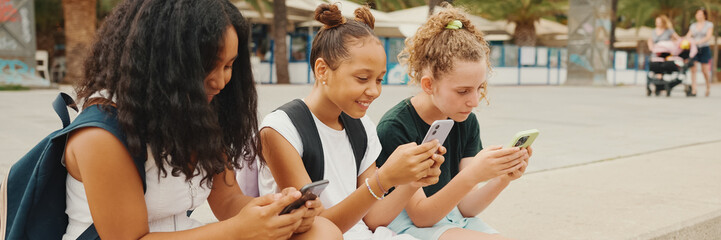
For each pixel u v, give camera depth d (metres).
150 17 1.23
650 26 33.16
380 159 2.03
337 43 1.67
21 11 14.05
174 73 1.22
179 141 1.25
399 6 27.28
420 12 21.70
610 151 4.89
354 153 1.90
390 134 2.01
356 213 1.64
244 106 1.50
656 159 4.48
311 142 1.78
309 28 19.31
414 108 2.07
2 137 5.28
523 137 1.82
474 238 1.86
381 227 1.92
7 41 13.88
